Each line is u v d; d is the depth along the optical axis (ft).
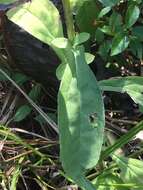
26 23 0.96
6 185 1.13
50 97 1.33
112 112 1.27
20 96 1.32
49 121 1.19
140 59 1.24
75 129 0.91
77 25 1.24
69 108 0.92
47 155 1.16
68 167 0.90
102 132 0.91
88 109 0.92
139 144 1.20
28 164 1.16
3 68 1.34
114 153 1.06
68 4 0.93
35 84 1.34
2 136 1.20
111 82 1.02
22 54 1.26
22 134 1.27
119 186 1.03
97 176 1.07
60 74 0.96
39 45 1.23
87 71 0.94
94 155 0.91
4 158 1.19
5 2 0.95
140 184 1.03
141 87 1.02
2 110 1.31
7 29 1.27
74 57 0.94
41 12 0.97
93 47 1.27
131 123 1.24
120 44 1.16
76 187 1.10
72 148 0.90
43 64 1.25
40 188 1.18
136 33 1.19
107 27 1.19
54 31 0.97
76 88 0.93
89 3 1.22
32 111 1.31
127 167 1.04
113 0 1.16
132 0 1.21
